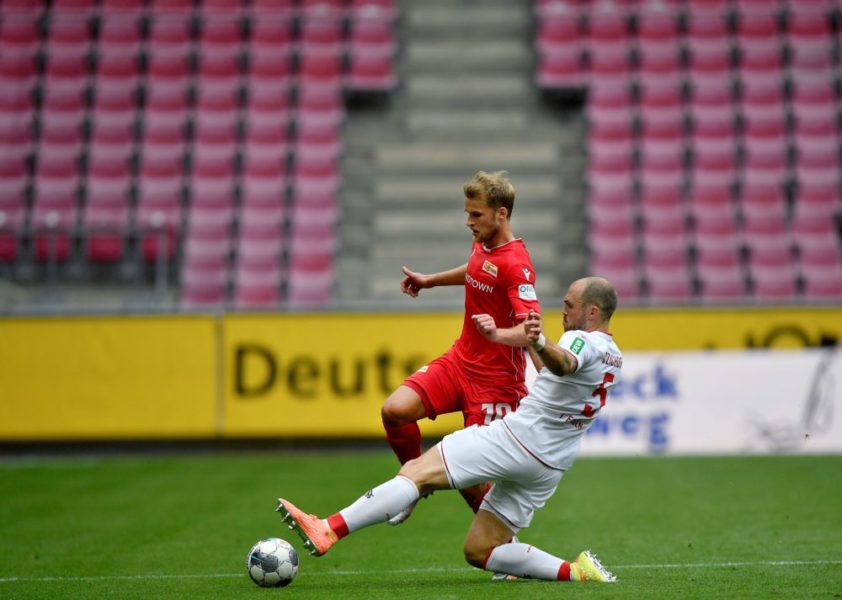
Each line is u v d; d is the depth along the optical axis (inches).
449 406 878.4
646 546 1072.8
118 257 2476.6
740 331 1926.7
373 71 2864.2
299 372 1918.1
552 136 2812.5
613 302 788.6
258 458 1919.3
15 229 2126.0
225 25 2908.5
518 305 818.8
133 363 1929.1
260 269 2480.3
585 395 775.1
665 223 2596.0
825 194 2674.7
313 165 2689.5
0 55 2829.7
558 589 773.3
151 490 1550.2
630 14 2938.0
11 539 1167.6
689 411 1882.4
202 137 2719.0
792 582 818.2
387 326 1918.1
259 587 827.4
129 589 845.8
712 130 2765.7
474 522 815.7
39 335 1932.8
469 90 2898.6
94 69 2859.3
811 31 2938.0
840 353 1886.1
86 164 2691.9
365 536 1175.0
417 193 2704.2
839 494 1451.8
